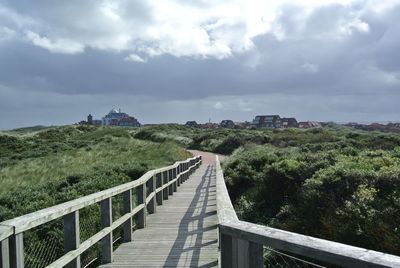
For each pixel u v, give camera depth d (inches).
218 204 188.9
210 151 2080.5
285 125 5492.1
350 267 81.7
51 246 321.4
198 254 275.7
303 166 582.2
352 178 435.5
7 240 132.6
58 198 500.4
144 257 270.2
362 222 351.6
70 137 2377.0
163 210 459.2
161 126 3452.3
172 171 605.9
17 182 814.5
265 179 602.9
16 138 2076.8
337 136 1552.7
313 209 421.4
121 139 1903.3
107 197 247.0
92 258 315.6
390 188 403.9
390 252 320.2
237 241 132.0
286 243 99.7
